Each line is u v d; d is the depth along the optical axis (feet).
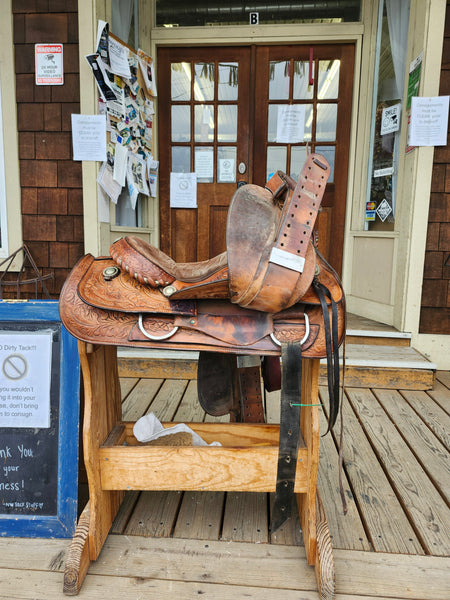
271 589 3.57
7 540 4.11
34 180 8.79
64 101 8.51
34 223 8.91
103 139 8.41
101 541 3.97
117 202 9.46
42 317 4.27
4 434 4.21
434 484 5.05
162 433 4.43
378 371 8.07
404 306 8.96
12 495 4.16
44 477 4.16
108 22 8.57
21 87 8.54
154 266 3.47
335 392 3.39
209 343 3.34
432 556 3.95
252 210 3.23
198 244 11.02
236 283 3.03
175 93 10.60
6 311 4.28
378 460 5.59
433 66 8.21
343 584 3.62
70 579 3.46
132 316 3.46
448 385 8.27
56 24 8.31
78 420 4.20
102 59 8.29
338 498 4.79
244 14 10.23
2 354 4.25
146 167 10.14
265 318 3.45
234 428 4.67
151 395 7.56
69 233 8.88
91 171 8.50
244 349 3.36
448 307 8.92
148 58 9.95
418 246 8.74
